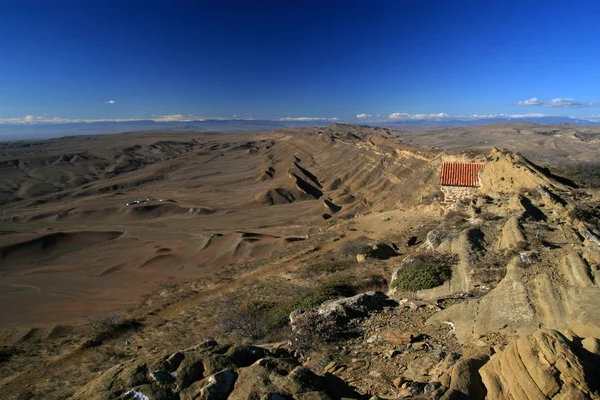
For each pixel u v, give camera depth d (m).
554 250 13.88
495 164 29.77
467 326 10.77
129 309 29.31
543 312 9.92
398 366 9.41
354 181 115.81
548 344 6.30
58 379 17.05
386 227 34.47
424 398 6.52
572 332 7.71
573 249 13.22
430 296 14.72
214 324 20.06
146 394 6.13
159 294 33.38
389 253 25.22
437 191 47.56
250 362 7.21
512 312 10.40
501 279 13.94
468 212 24.47
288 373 6.56
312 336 12.16
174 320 22.56
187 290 30.42
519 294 10.95
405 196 68.44
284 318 16.86
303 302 18.16
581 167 37.94
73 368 18.20
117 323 23.89
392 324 12.45
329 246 32.56
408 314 13.09
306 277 25.11
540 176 24.86
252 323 17.55
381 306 14.29
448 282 15.27
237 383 6.36
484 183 30.45
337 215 84.00
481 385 6.79
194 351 7.24
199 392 6.17
